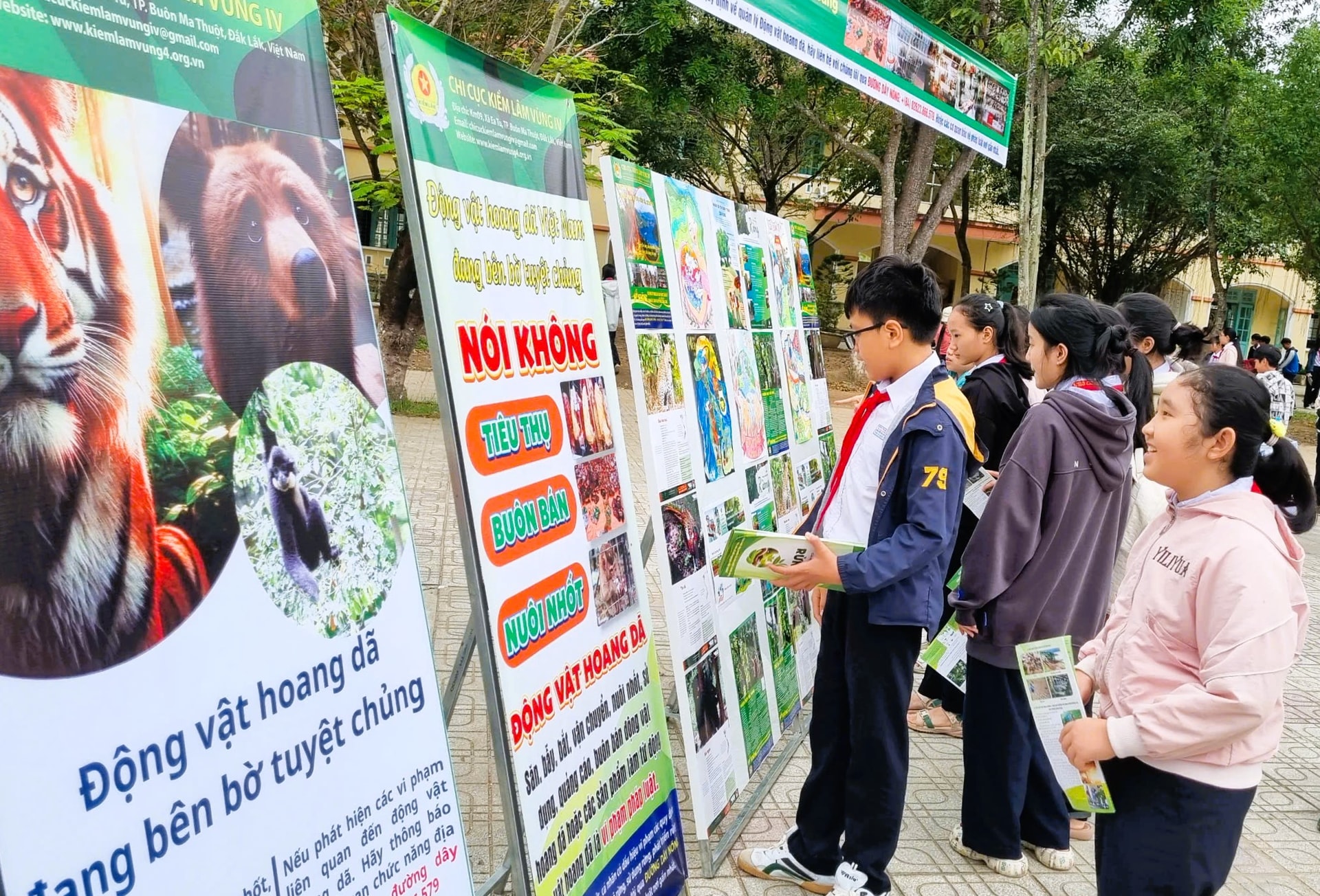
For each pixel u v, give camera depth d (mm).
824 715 2951
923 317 2834
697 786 2949
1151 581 2080
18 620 1131
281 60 1644
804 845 3004
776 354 4234
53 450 1188
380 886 1664
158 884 1267
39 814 1131
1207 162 19672
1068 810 3443
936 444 2611
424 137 1989
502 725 2043
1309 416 20406
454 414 1985
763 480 3850
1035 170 9188
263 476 1500
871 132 19578
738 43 14242
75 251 1242
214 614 1390
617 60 12750
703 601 3125
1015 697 3119
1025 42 9727
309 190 1668
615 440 2713
